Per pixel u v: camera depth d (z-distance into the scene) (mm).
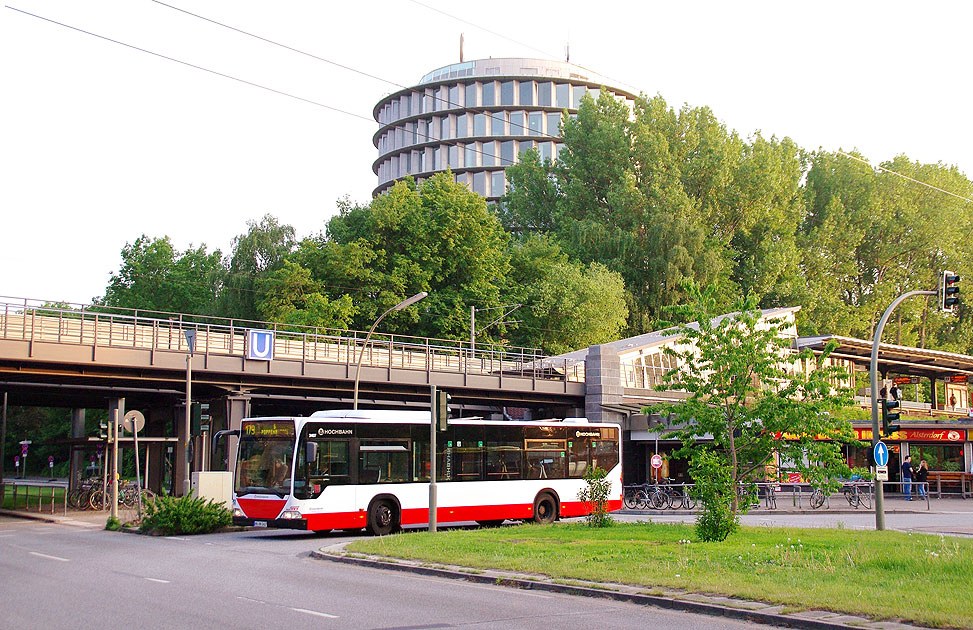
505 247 81438
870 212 93812
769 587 12781
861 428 49219
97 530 30703
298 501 24750
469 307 69625
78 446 47375
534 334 73938
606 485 25359
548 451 30000
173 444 46188
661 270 79562
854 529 23500
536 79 129625
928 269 94000
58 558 19938
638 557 16766
